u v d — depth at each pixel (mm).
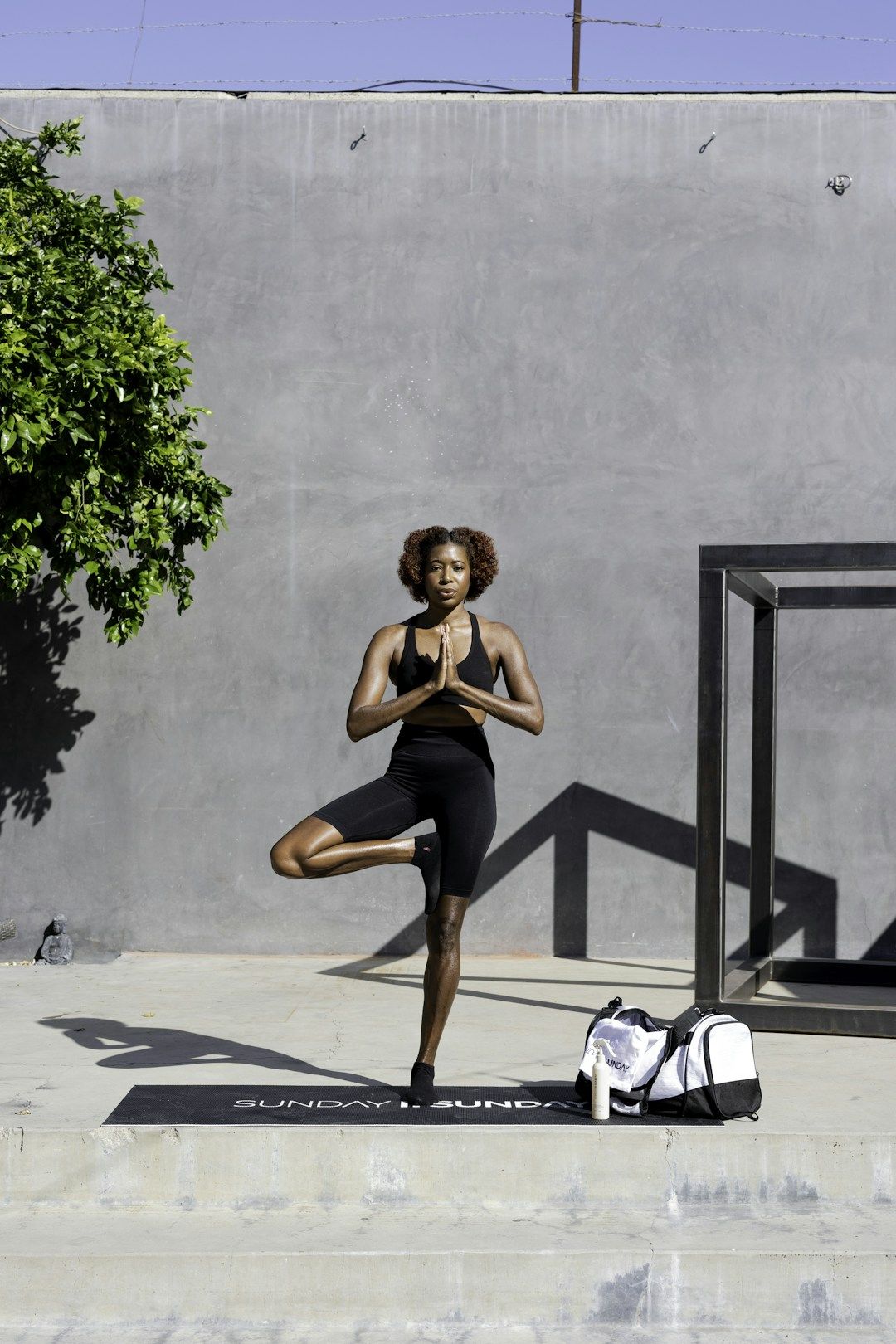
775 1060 4613
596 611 6973
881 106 6930
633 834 6918
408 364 7066
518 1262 3371
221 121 7148
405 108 7090
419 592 4289
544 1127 3740
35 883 7031
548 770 6969
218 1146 3701
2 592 6000
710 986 5141
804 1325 3369
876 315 6922
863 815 6852
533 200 7039
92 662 7078
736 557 5047
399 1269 3361
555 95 7055
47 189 6281
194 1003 5723
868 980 6391
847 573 7055
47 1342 3254
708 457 6961
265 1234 3496
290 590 7062
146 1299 3342
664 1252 3381
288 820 7027
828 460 6914
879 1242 3451
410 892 6969
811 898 6871
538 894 6949
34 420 5422
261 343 7113
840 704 6867
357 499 7066
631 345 6992
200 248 7141
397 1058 4672
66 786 7051
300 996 5879
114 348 5641
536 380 7020
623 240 7008
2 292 5531
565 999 5820
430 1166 3711
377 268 7082
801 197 6957
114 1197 3701
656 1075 3891
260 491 7090
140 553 6387
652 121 7020
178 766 7051
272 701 7047
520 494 7012
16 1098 4055
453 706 4078
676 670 6941
